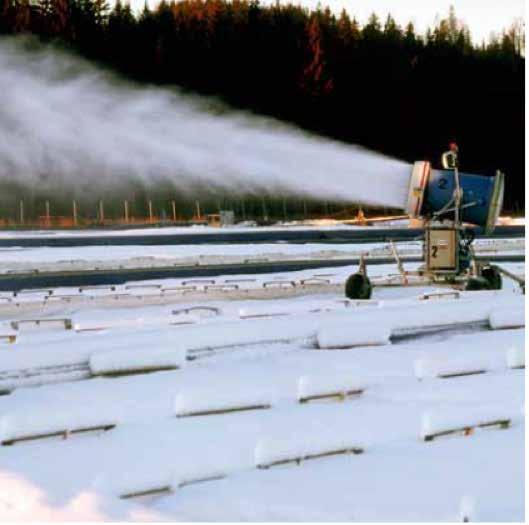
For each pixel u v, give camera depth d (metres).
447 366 7.73
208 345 8.19
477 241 32.03
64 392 6.82
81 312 13.58
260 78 71.06
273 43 73.19
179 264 23.70
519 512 4.85
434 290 16.56
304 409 6.60
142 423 6.31
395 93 77.19
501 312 10.03
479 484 5.25
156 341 7.98
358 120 73.88
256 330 8.47
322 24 80.69
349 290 14.03
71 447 5.70
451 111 80.06
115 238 39.12
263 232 44.16
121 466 5.34
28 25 67.44
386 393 7.14
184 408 6.34
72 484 5.06
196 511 4.94
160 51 70.38
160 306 14.47
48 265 22.08
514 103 82.12
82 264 22.47
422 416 6.08
